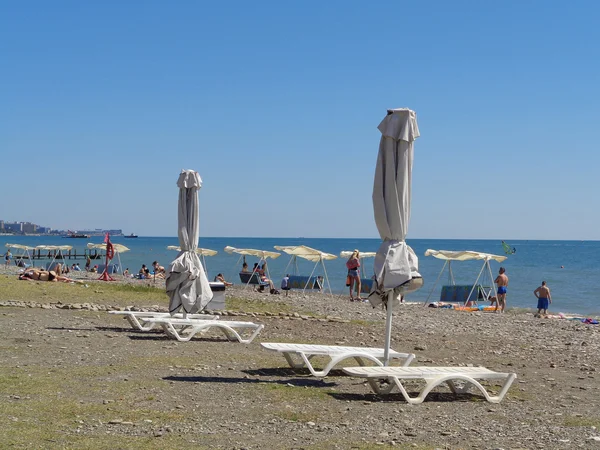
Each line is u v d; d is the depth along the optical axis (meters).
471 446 6.55
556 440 6.86
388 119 9.27
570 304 39.75
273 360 11.56
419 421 7.52
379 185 9.34
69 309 18.38
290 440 6.53
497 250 164.62
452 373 8.62
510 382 8.78
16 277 28.38
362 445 6.41
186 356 11.45
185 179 14.79
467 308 29.36
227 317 18.59
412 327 18.78
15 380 8.70
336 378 10.10
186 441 6.33
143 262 86.00
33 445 5.95
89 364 10.18
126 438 6.34
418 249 193.25
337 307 25.41
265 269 36.84
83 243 187.75
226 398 8.27
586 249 182.50
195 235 14.77
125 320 16.61
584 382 10.67
